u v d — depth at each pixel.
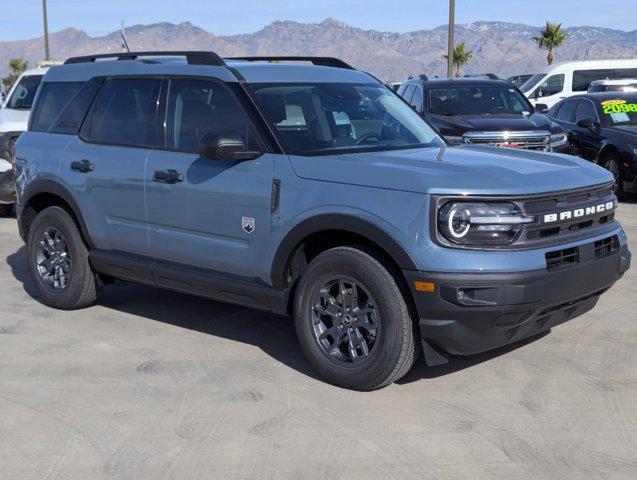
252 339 5.64
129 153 5.67
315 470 3.68
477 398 4.50
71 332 5.86
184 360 5.22
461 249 4.20
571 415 4.25
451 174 4.34
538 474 3.61
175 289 5.56
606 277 4.69
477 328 4.27
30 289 7.16
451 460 3.76
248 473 3.66
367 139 5.18
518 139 11.57
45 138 6.39
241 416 4.30
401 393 4.59
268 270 4.91
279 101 5.13
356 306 4.59
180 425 4.20
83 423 4.25
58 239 6.38
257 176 4.91
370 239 4.39
